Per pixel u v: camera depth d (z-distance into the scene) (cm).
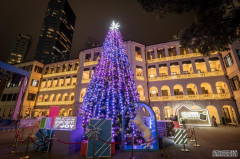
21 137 932
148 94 2138
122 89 739
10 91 2944
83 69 2506
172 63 2161
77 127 623
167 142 679
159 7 683
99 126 558
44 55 8719
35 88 2964
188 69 2298
